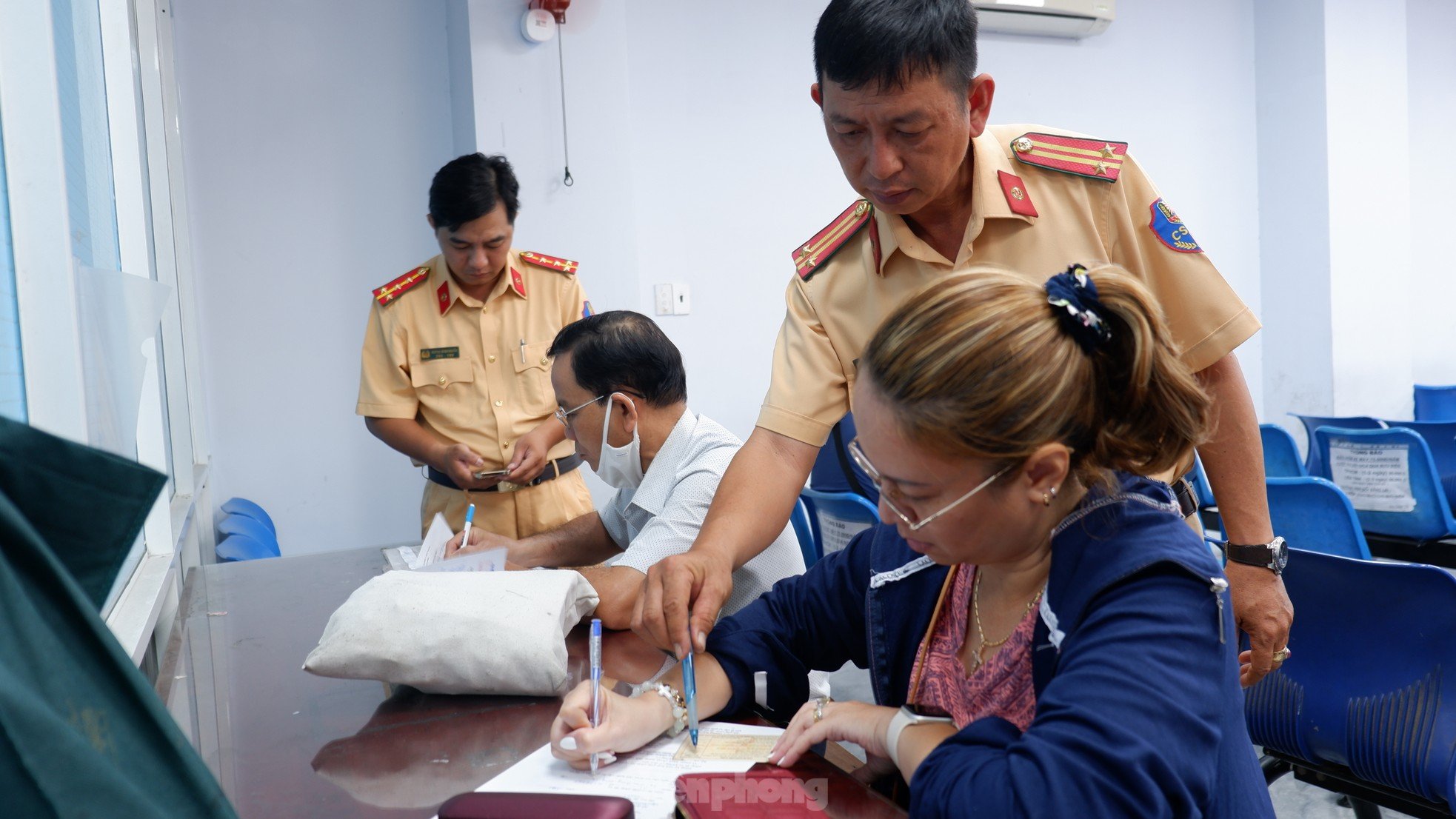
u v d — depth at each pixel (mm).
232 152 3488
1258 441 1281
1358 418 3771
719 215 4238
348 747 959
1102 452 770
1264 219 5367
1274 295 5367
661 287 4137
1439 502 2861
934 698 937
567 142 3633
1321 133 5062
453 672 1054
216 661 1261
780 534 1399
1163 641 729
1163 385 764
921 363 729
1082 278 755
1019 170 1279
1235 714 782
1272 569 1271
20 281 1154
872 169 1119
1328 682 1613
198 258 3457
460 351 2607
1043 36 4766
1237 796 771
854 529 2426
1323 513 2184
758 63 4262
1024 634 851
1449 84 5648
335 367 3662
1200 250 1250
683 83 4133
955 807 717
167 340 2639
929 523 774
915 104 1067
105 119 1920
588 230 3691
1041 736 708
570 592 1192
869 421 765
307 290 3611
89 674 480
